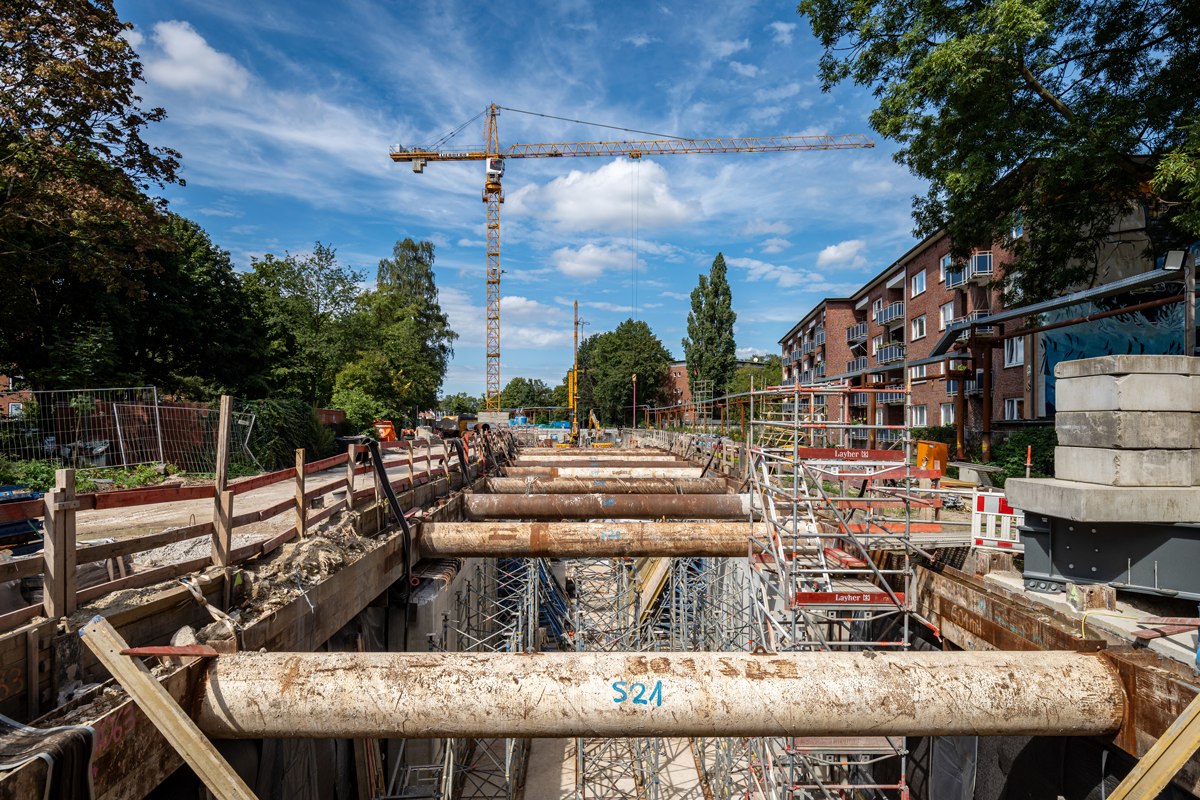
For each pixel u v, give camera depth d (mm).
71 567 4461
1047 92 12570
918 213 16344
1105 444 6215
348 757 8297
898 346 36594
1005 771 6391
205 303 25922
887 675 4801
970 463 16531
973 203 14492
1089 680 4844
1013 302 17234
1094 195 12984
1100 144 11625
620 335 83875
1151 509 5875
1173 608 6051
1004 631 6469
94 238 16703
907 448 7961
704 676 4789
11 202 15203
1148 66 12906
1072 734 4887
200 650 4582
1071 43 13062
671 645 16406
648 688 4691
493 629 17453
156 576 5355
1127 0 12062
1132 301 17281
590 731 4766
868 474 7879
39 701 4078
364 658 4859
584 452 30500
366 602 8578
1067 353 19312
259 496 14703
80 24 16109
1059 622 5906
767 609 8234
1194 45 12031
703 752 13945
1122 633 5398
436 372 64688
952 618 7539
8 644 3852
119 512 11172
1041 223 14305
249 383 26875
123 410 14945
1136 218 16922
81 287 19453
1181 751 3869
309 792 6832
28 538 6309
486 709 4656
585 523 10711
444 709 4652
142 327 22891
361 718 4625
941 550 8547
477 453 18391
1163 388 6027
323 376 39750
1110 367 6168
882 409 36219
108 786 3865
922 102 13273
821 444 13477
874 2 14023
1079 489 5961
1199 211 9641
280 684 4629
